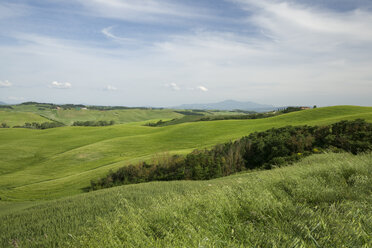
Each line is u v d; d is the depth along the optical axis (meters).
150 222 4.08
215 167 32.38
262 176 6.85
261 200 4.04
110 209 8.02
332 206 3.42
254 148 35.12
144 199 9.01
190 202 4.94
